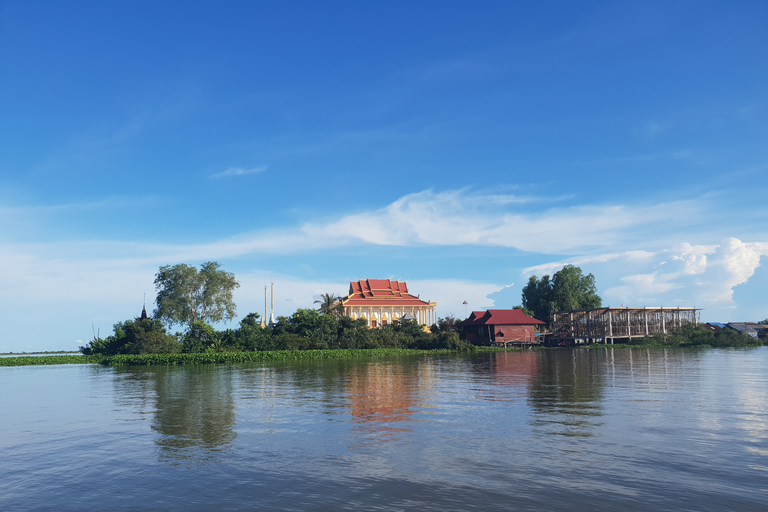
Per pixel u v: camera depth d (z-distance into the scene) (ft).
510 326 360.07
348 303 384.06
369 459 45.16
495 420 62.03
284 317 297.74
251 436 55.62
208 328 262.88
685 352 254.88
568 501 34.14
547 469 41.19
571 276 465.06
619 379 110.63
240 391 99.14
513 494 35.65
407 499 35.06
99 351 296.92
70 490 38.96
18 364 257.14
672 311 381.81
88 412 77.25
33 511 34.86
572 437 51.96
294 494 36.58
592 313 369.71
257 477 40.75
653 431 54.34
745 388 91.61
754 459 43.32
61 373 180.45
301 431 57.67
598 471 40.50
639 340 361.92
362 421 63.00
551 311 447.83
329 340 281.33
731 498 34.32
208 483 39.58
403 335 309.83
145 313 329.52
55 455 49.83
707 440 50.11
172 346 254.27
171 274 319.68
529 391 90.74
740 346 318.24
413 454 46.52
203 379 130.31
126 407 81.20
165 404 82.79
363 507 33.76
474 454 46.09
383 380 116.98
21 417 74.08
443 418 64.03
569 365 161.79
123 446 52.70
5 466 46.09
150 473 42.65
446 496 35.47
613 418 61.98
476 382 109.09
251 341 259.19
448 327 340.59
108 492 38.22
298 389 100.53
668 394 83.87
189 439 55.01
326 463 44.16
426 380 115.55
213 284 325.42
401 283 421.59
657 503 33.55
